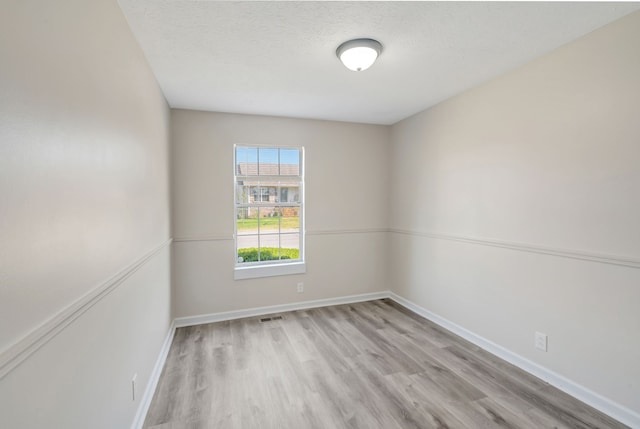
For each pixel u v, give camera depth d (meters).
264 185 3.68
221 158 3.40
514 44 1.99
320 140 3.80
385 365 2.41
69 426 0.97
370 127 4.04
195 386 2.15
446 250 3.12
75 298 1.00
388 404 1.94
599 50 1.82
